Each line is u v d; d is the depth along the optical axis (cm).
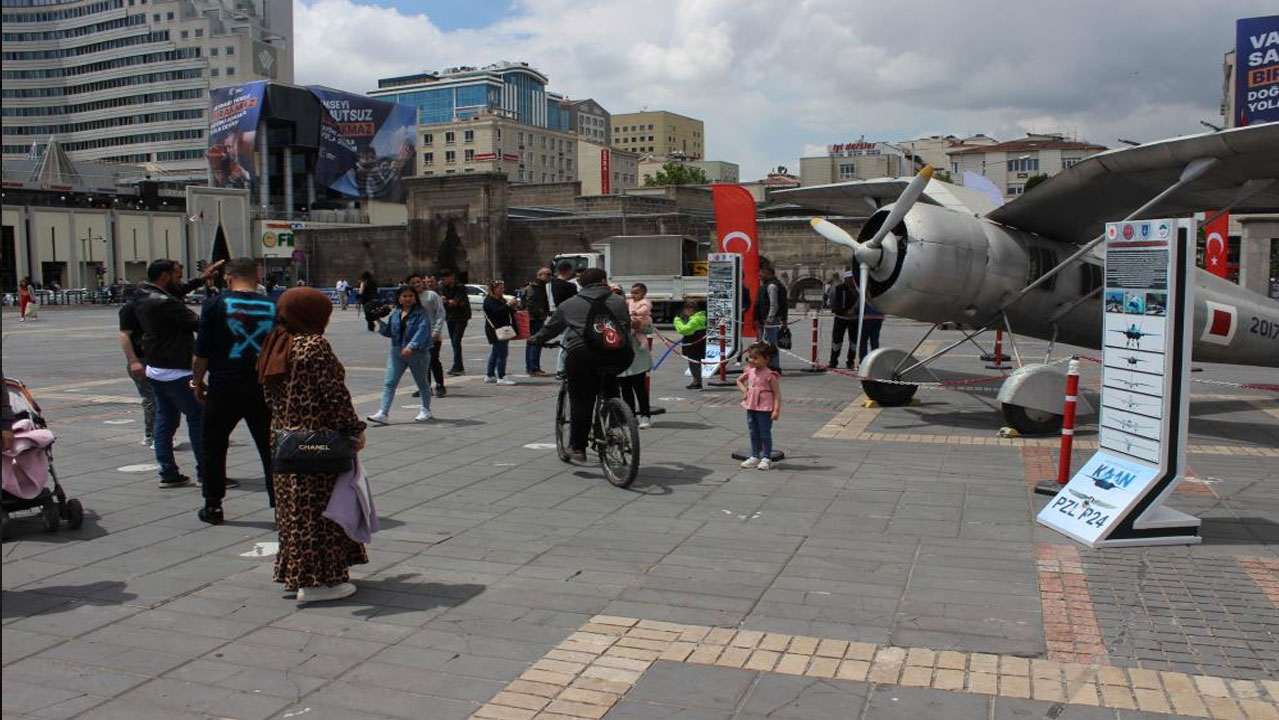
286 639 484
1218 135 935
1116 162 1036
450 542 657
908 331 2789
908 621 504
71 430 1133
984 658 455
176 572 595
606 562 609
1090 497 672
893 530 681
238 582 576
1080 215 1179
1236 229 3866
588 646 471
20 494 659
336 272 6744
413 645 475
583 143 16225
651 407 1300
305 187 9062
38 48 14250
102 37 13862
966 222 1172
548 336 868
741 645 472
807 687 424
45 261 6469
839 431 1104
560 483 841
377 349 2319
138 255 6975
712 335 1603
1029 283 1199
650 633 488
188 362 817
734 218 1634
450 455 973
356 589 557
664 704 408
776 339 1623
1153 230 642
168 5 13450
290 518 528
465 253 6194
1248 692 418
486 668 446
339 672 443
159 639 484
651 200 6831
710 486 825
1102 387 697
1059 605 527
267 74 13675
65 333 2988
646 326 1130
